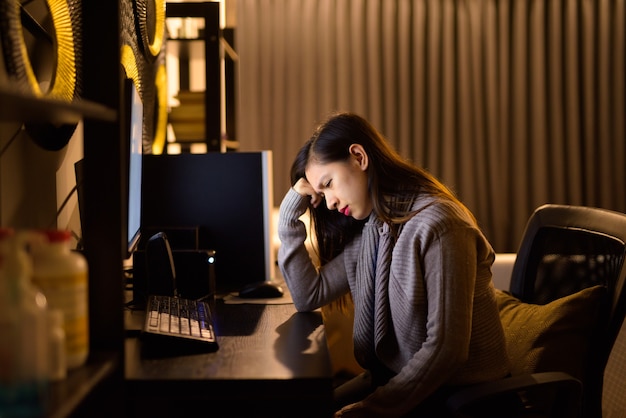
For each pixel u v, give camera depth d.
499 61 4.23
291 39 4.16
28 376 0.70
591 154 4.25
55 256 0.88
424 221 1.35
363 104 4.21
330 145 1.48
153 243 1.57
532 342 1.47
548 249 1.66
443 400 1.36
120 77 1.01
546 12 4.25
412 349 1.39
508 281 2.50
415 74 4.20
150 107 2.32
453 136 4.22
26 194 1.34
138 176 1.59
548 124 4.29
